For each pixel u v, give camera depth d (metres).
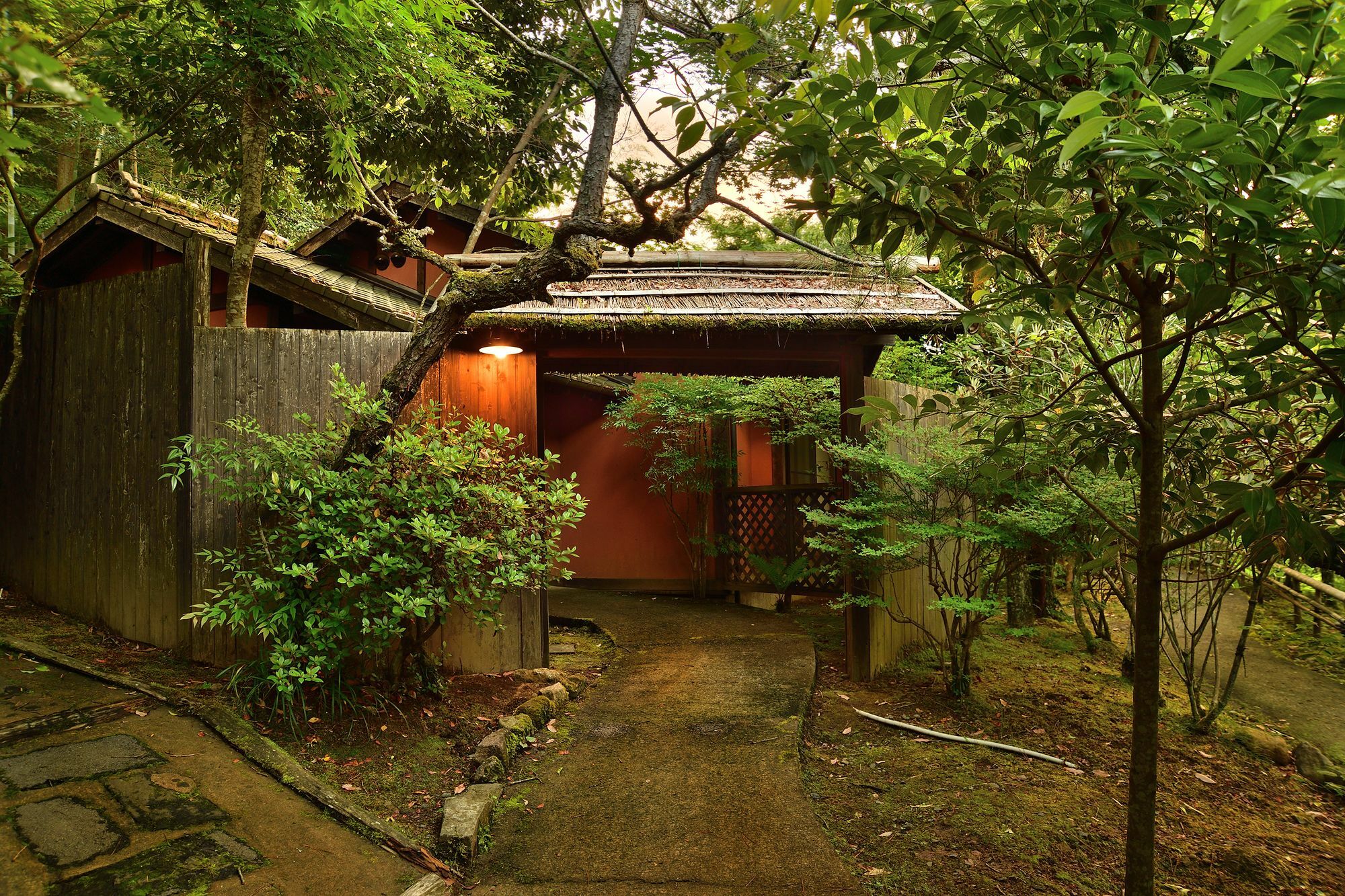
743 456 9.50
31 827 2.64
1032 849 3.12
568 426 9.56
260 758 3.29
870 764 3.95
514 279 4.06
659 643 6.34
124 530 4.60
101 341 4.83
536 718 4.33
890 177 1.84
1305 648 5.93
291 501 4.06
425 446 4.28
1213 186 1.39
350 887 2.67
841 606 5.18
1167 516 2.88
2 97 1.16
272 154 7.07
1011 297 2.08
